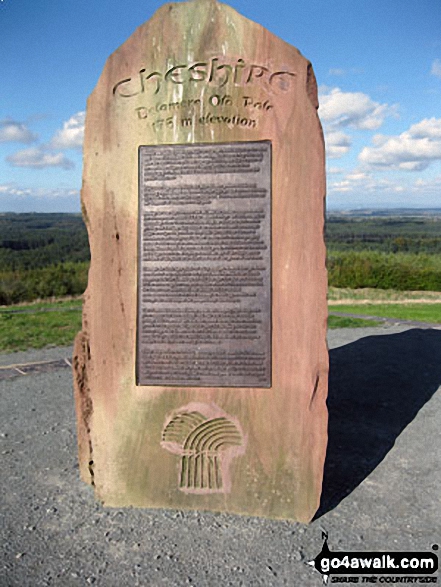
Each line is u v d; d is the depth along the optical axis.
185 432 4.03
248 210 3.88
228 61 3.86
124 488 4.12
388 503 4.18
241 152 3.88
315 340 3.85
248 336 3.92
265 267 3.88
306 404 3.88
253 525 3.85
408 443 5.38
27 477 4.60
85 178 4.03
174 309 3.98
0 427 5.78
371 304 16.22
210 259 3.93
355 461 4.96
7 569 3.32
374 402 6.61
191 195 3.93
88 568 3.34
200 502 4.05
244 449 3.97
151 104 3.94
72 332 10.77
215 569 3.33
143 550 3.53
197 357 3.97
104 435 4.11
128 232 4.01
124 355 4.05
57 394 6.91
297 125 3.80
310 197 3.81
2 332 10.69
